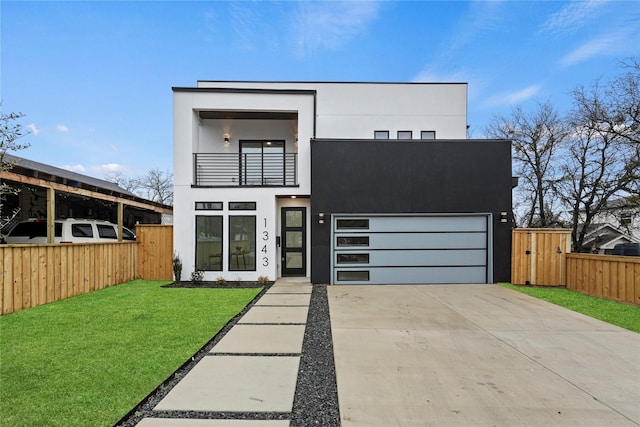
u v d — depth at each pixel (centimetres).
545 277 801
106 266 780
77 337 403
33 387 273
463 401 259
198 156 991
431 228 849
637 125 1050
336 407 252
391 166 847
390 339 411
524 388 281
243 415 238
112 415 231
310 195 881
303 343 397
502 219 841
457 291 739
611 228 1388
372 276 841
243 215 879
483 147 854
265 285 820
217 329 441
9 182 734
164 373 301
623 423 229
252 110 909
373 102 1081
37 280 581
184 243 868
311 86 1087
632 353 363
